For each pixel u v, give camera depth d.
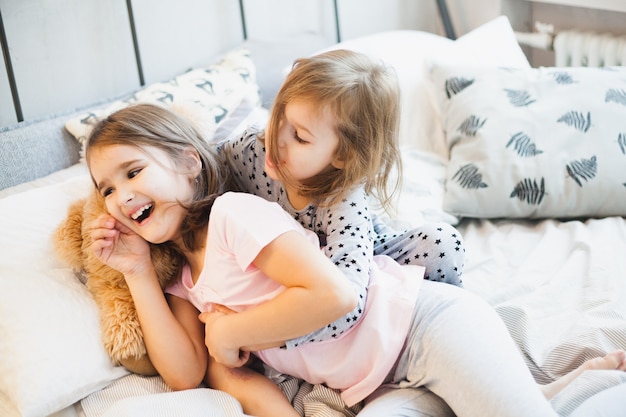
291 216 1.13
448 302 1.05
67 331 1.10
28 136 1.47
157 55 1.85
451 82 1.70
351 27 2.21
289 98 1.03
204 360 1.14
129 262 1.11
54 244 1.16
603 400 0.93
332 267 0.99
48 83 1.67
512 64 1.86
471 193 1.55
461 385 0.96
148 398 1.01
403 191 1.57
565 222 1.57
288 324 0.98
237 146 1.24
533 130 1.57
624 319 1.16
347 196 1.11
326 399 1.07
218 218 1.05
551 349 1.14
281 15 2.06
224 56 1.79
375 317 1.04
